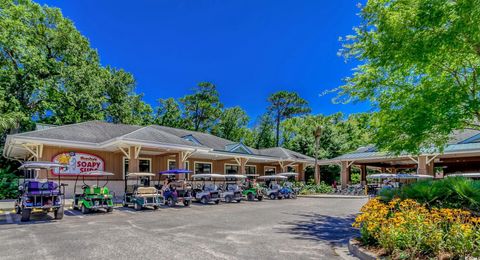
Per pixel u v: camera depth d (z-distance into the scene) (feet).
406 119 28.81
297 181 107.34
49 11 101.60
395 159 83.35
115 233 28.66
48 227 32.30
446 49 23.68
